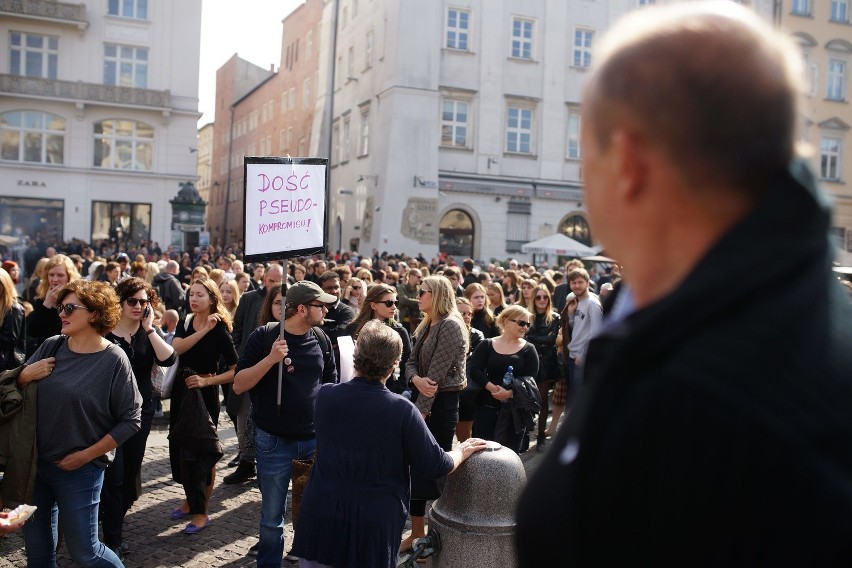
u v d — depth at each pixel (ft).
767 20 2.74
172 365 18.13
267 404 15.89
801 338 2.35
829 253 2.55
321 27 138.41
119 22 114.01
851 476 2.25
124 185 114.42
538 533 2.81
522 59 107.86
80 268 44.34
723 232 2.66
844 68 116.57
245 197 16.89
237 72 217.36
